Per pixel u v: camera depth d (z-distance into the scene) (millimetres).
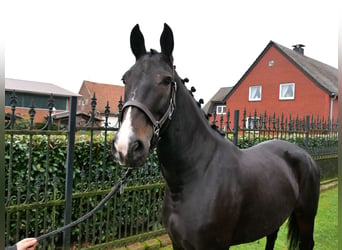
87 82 36781
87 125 2949
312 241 2902
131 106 1510
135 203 3816
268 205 2168
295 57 21469
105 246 3309
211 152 1927
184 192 1832
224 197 1845
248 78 23031
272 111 21578
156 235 3805
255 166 2188
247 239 2148
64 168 3309
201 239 1796
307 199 2766
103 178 3201
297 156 2736
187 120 1818
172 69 1696
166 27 1673
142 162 1459
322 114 18953
